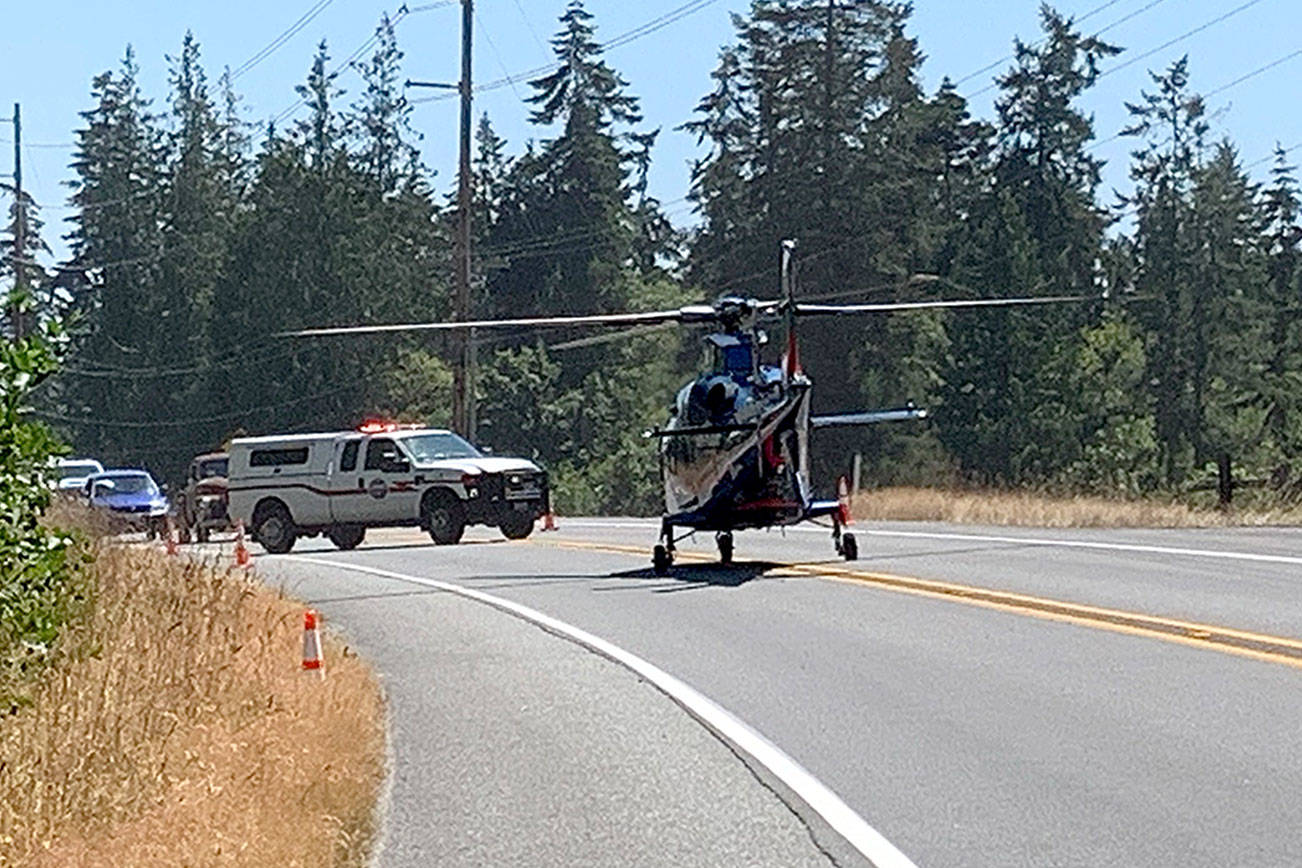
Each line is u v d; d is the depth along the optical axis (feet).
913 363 273.33
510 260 339.57
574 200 341.21
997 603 75.36
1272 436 308.40
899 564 93.81
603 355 311.27
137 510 171.73
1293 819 37.88
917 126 292.40
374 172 378.94
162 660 54.08
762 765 44.98
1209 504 139.85
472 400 199.21
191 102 391.65
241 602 70.69
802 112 278.05
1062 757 44.83
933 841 37.01
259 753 43.39
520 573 99.25
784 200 277.23
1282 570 84.89
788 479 93.25
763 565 96.73
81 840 36.78
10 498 48.19
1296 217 377.30
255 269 325.42
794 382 93.04
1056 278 309.22
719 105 290.15
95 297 370.32
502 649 67.72
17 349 48.19
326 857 35.58
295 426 318.24
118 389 343.46
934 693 54.65
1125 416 275.80
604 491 276.82
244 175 392.27
